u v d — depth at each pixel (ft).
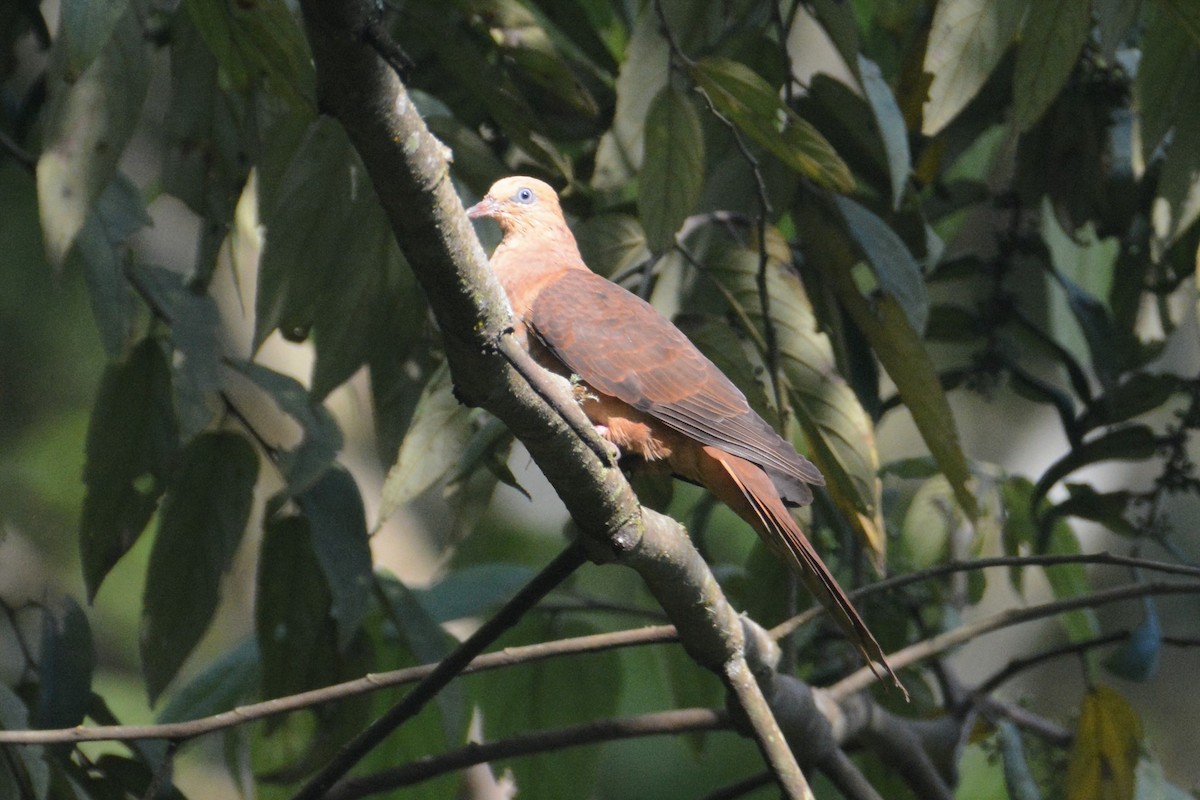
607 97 34.40
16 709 24.40
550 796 34.71
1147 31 28.14
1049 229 39.01
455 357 17.24
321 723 30.55
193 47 27.27
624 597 53.98
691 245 29.25
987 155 42.63
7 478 52.31
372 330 28.25
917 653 28.43
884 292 27.96
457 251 15.96
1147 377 33.06
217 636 57.82
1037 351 37.63
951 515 35.37
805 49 41.45
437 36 27.17
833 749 27.73
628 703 49.57
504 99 27.43
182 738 22.82
